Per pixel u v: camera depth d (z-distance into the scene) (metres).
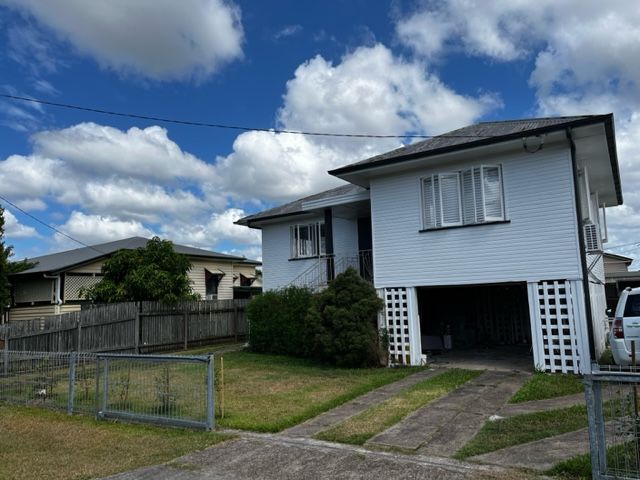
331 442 6.21
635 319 8.67
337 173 13.37
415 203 12.77
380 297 13.06
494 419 6.96
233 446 6.21
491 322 16.84
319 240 18.30
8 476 5.39
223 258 27.56
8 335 13.05
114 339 15.51
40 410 8.88
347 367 12.46
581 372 10.17
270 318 15.34
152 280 17.06
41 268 21.45
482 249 11.65
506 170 11.50
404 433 6.46
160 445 6.39
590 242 12.31
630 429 4.47
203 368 7.27
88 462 5.83
